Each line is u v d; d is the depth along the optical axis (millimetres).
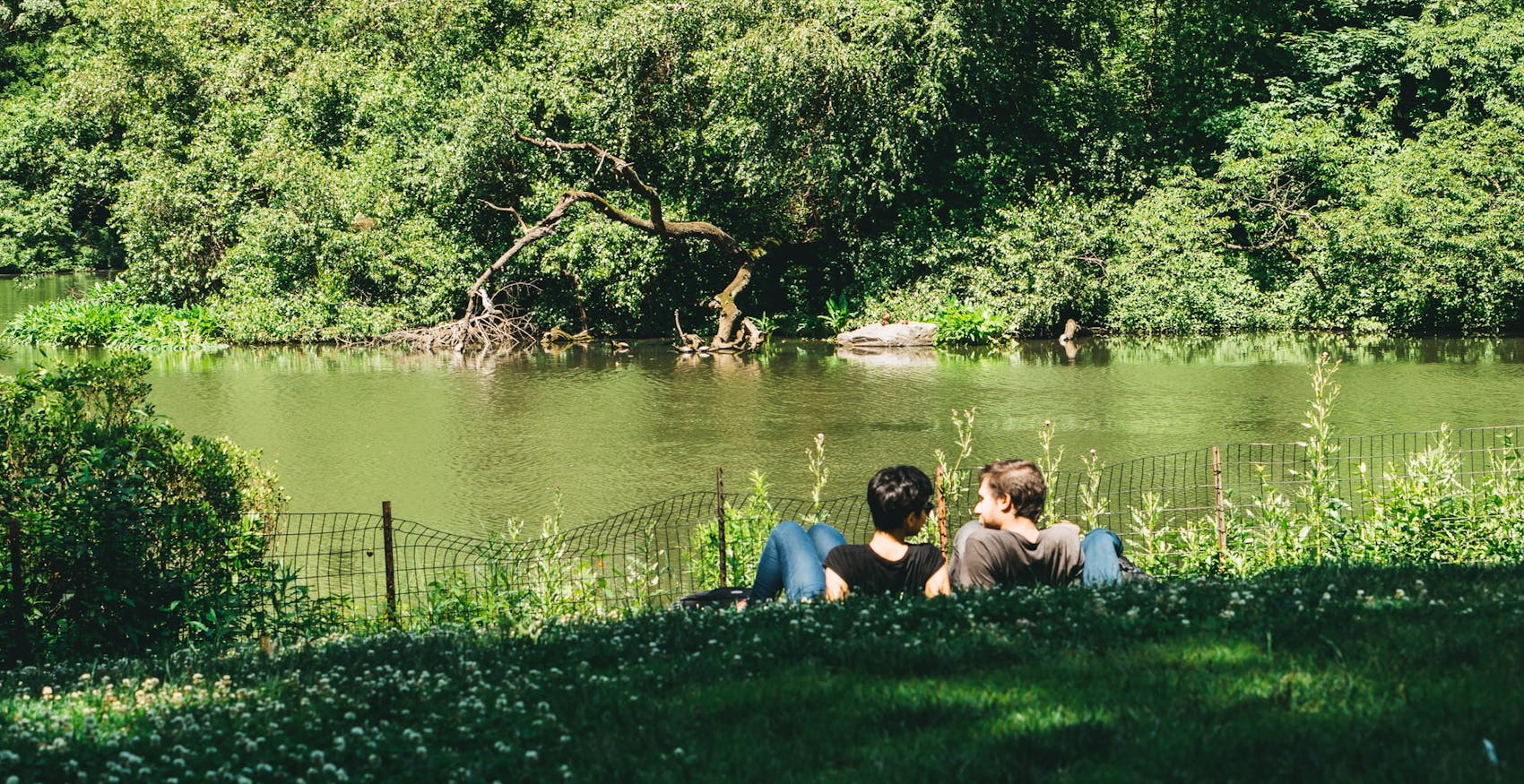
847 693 4637
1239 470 14359
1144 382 23172
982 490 6844
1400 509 9422
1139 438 17344
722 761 4047
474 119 31344
